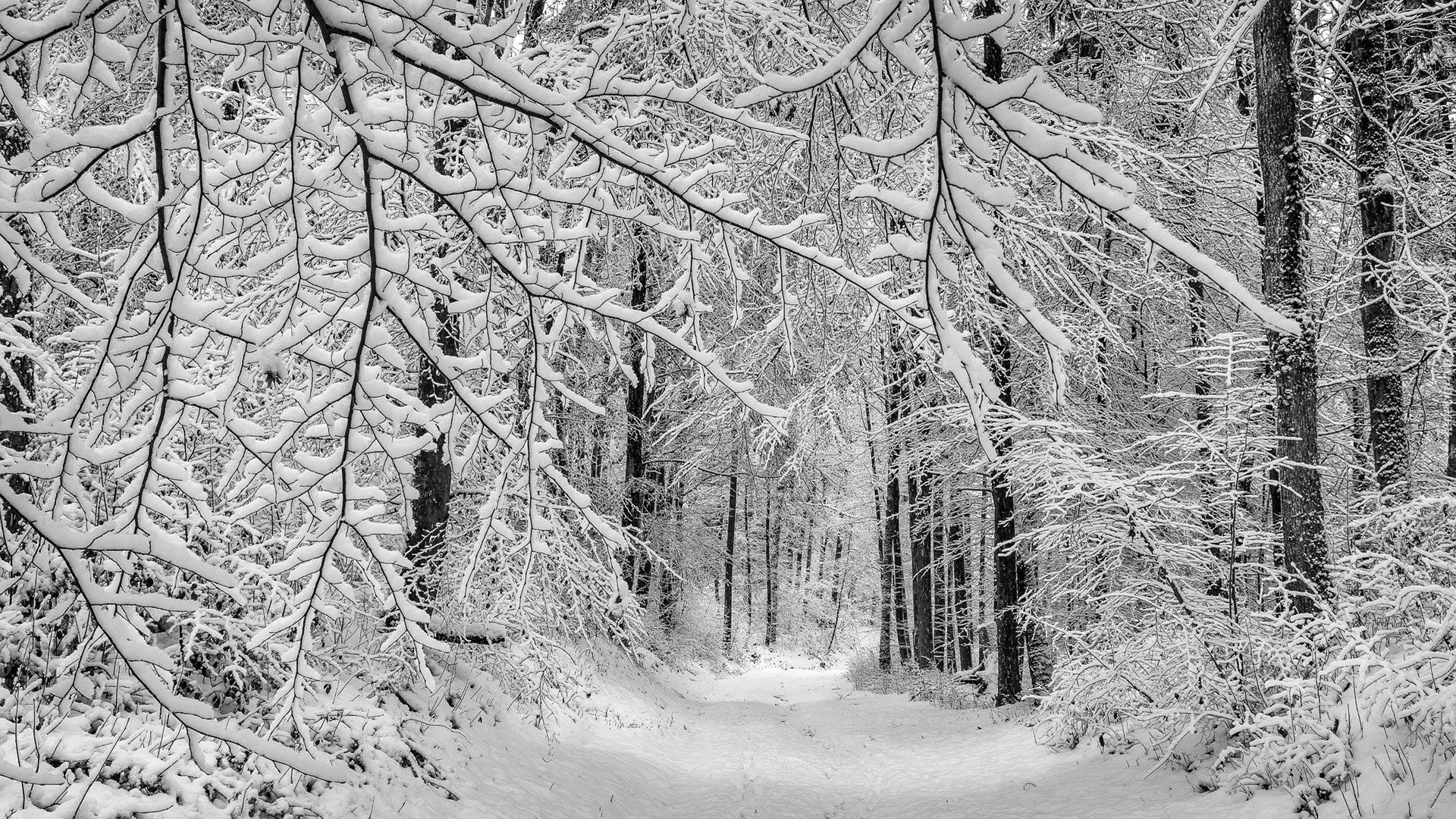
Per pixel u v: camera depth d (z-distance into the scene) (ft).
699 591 82.58
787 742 38.06
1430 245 27.04
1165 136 33.12
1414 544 19.85
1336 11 22.72
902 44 5.05
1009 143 5.78
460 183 7.43
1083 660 27.27
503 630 27.32
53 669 14.57
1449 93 25.46
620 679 43.11
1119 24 32.78
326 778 6.45
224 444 13.88
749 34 16.60
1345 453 30.76
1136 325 37.91
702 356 8.29
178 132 9.32
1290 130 20.71
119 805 13.08
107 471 12.81
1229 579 23.65
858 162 14.57
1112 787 22.80
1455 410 25.72
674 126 14.06
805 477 59.52
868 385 37.35
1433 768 15.30
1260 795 18.45
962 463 43.19
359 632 22.18
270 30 6.77
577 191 7.84
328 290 7.41
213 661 17.06
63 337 7.17
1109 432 37.76
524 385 20.74
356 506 8.58
